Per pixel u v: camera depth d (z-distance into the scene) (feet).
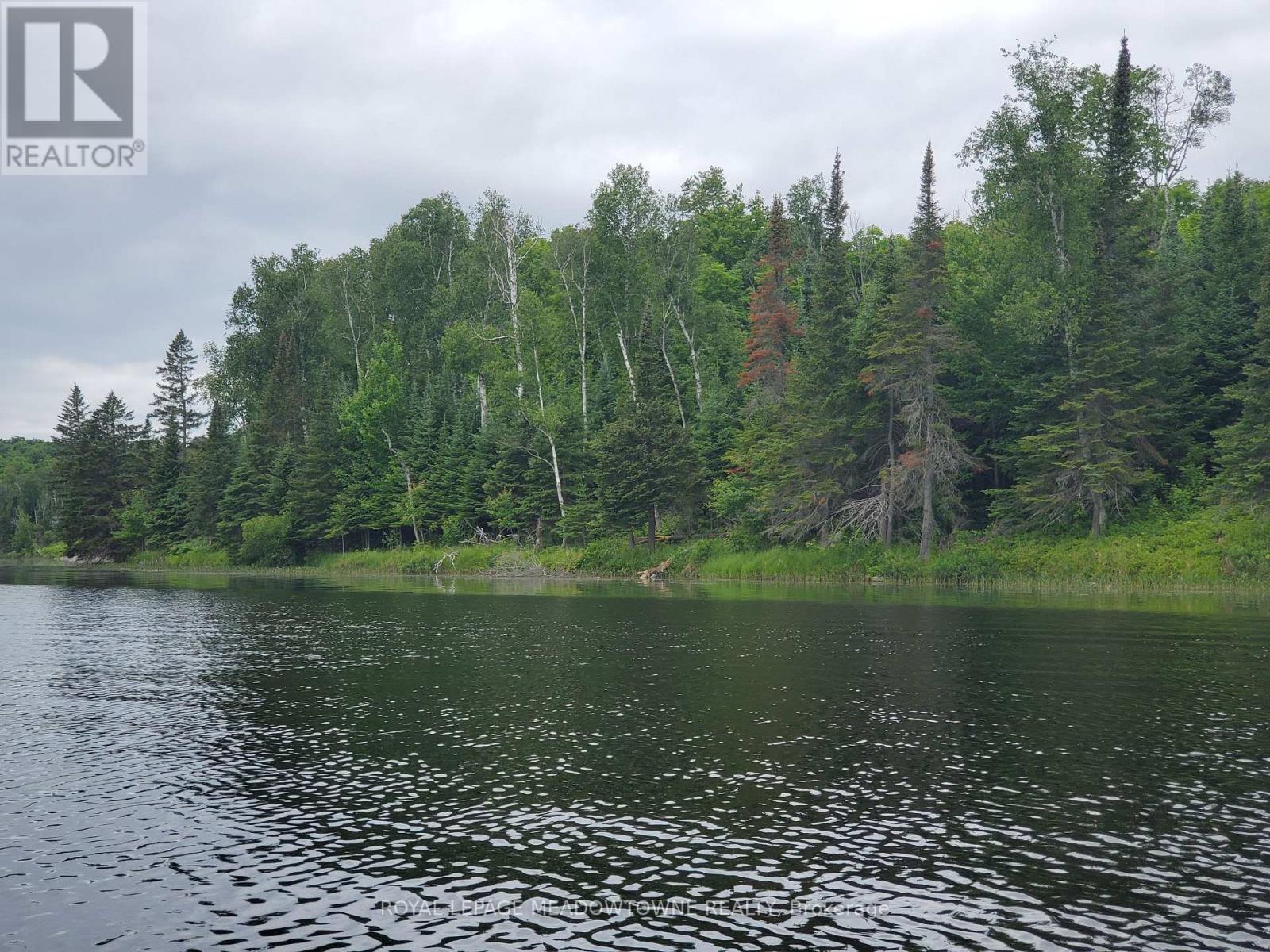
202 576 255.50
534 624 118.42
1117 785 48.11
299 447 311.27
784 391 221.66
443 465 274.77
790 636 103.60
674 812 44.45
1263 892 35.32
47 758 54.75
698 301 265.34
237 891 36.01
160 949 31.42
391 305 323.78
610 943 31.60
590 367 274.98
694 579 207.82
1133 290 186.09
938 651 91.97
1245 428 162.30
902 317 187.21
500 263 270.26
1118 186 186.80
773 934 32.19
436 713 65.92
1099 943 31.37
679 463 218.38
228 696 72.84
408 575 248.73
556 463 246.88
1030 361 193.98
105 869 38.19
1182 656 87.51
